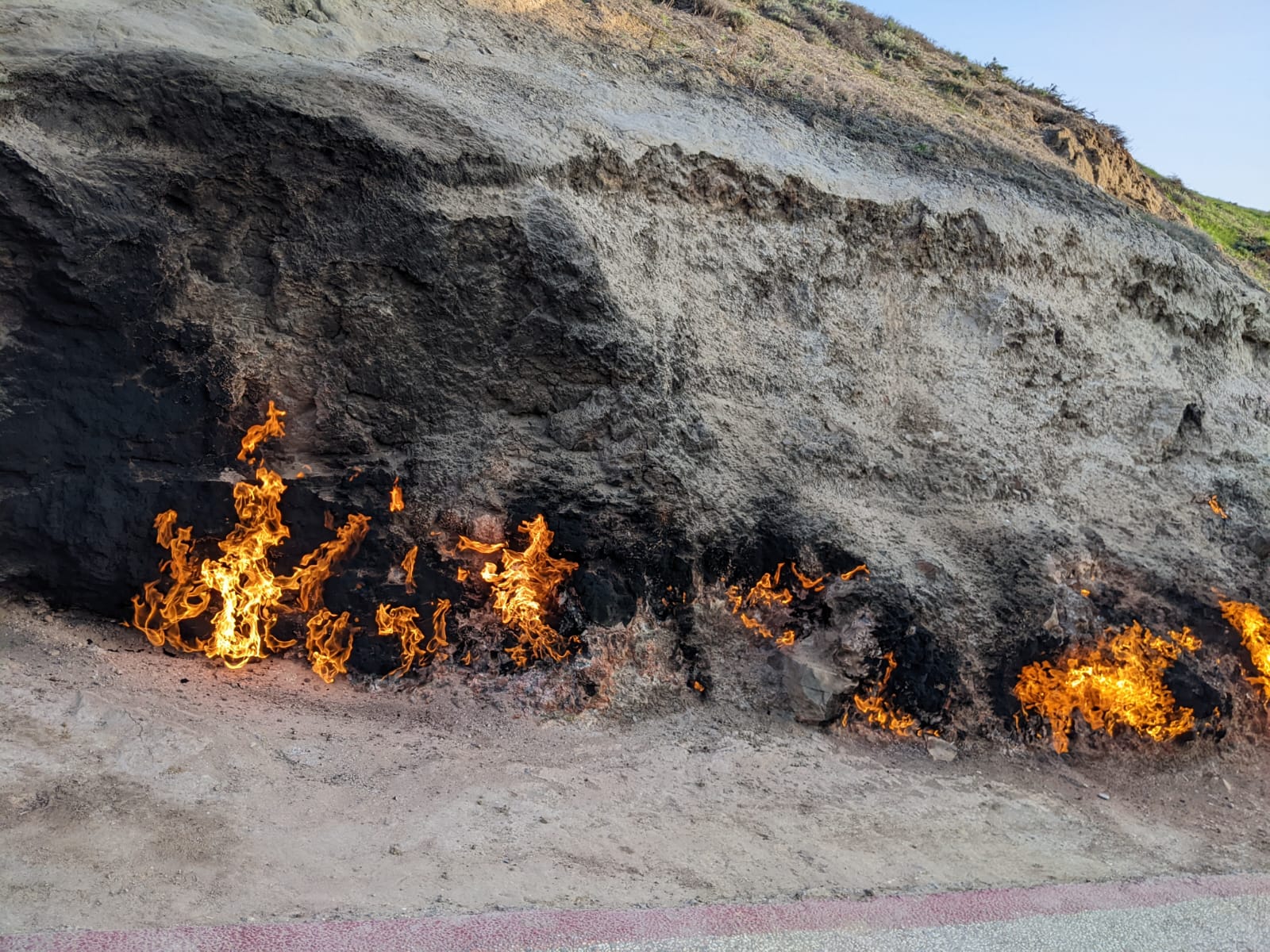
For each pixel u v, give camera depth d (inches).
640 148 330.3
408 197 271.3
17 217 236.7
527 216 284.5
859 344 345.1
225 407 253.1
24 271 239.9
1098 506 352.8
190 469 251.3
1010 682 292.0
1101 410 378.0
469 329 273.0
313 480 259.3
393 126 283.7
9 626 236.1
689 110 380.2
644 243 319.9
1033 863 230.4
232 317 257.6
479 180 287.0
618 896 185.3
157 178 253.4
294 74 285.4
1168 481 376.5
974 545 315.0
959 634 291.1
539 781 226.8
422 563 260.2
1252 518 370.6
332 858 184.2
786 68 467.5
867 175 383.6
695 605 280.8
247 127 262.2
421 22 370.6
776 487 300.8
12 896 154.6
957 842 235.5
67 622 244.1
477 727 244.7
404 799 209.6
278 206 263.6
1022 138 513.7
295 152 265.4
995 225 378.9
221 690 236.2
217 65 272.1
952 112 507.2
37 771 188.5
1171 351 414.3
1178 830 268.2
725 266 332.8
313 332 263.6
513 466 271.3
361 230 266.7
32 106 253.4
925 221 364.5
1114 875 229.8
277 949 149.5
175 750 206.4
